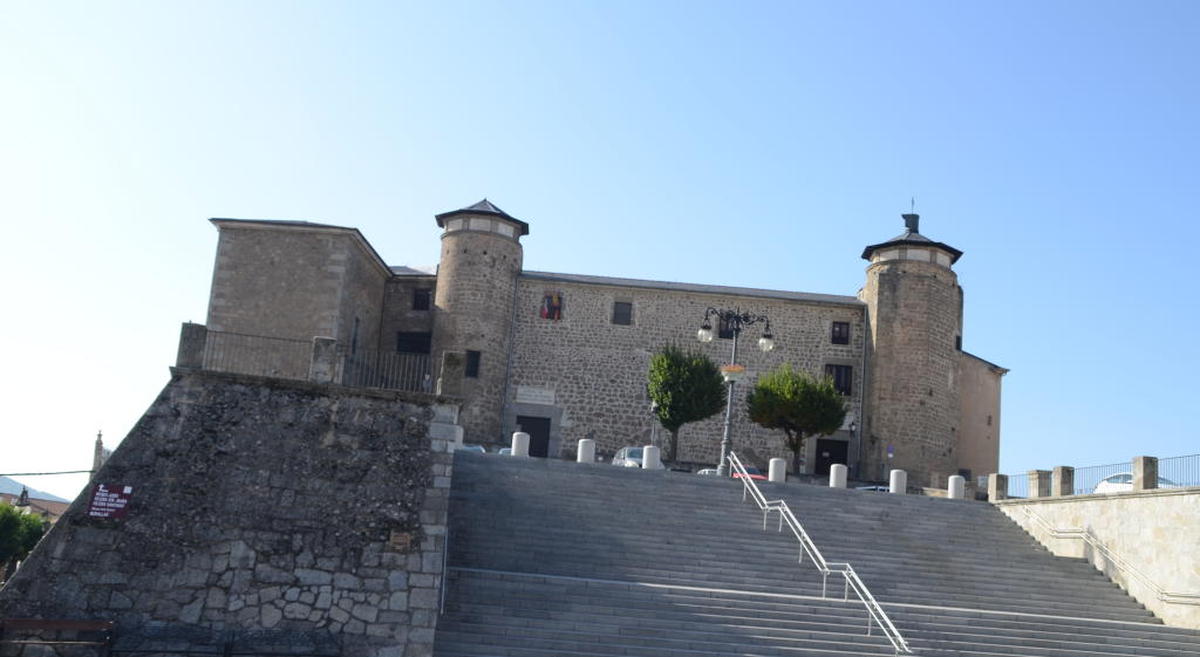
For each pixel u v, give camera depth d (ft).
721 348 127.85
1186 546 65.21
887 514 77.71
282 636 47.57
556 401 126.00
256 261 114.21
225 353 68.39
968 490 96.48
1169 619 65.51
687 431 125.49
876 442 122.42
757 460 124.88
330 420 53.26
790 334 129.18
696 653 51.70
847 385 128.26
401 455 53.11
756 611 56.34
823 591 60.39
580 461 84.69
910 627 57.72
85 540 48.83
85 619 47.16
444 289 125.90
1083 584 70.18
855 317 129.90
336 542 50.44
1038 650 57.47
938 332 125.70
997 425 141.59
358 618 49.29
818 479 115.14
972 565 70.33
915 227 132.36
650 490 74.84
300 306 112.68
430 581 50.34
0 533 123.54
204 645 46.88
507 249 127.75
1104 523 73.05
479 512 66.39
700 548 65.67
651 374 117.70
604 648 51.08
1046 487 81.87
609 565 61.72
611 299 128.98
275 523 50.47
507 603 53.98
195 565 49.21
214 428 52.13
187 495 50.47
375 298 127.95
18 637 45.57
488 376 123.65
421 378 65.72
